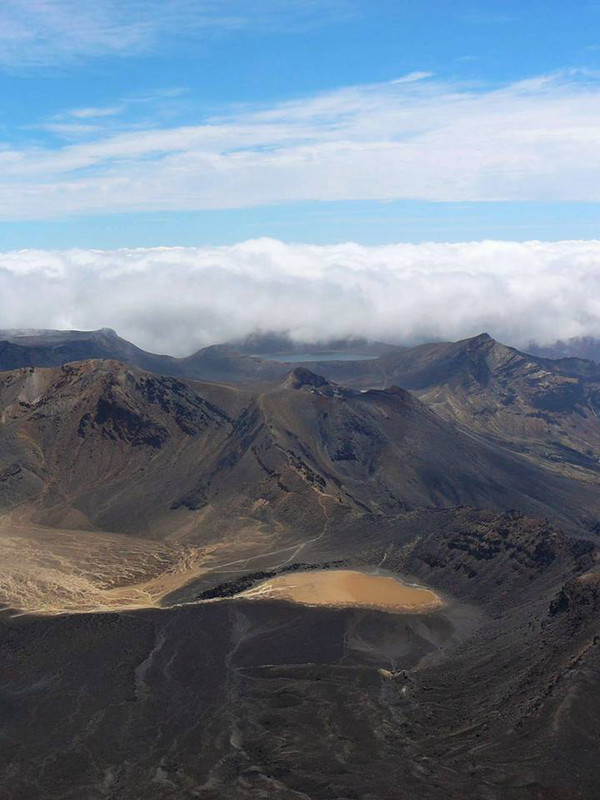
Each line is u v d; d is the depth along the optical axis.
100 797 75.75
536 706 79.75
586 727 74.00
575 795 66.38
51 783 78.50
